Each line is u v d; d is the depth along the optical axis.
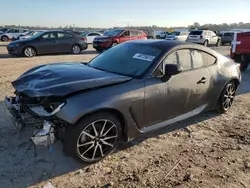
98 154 3.48
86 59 14.21
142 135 3.93
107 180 3.15
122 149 3.87
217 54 5.14
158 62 3.96
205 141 4.23
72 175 3.23
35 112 3.37
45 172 3.26
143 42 4.62
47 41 15.58
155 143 4.10
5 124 4.51
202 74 4.61
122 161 3.56
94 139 3.37
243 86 8.11
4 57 14.26
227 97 5.36
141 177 3.22
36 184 3.04
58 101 3.20
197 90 4.54
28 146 3.83
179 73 4.12
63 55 16.05
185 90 4.29
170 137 4.32
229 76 5.20
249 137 4.42
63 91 3.18
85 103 3.15
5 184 3.01
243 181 3.21
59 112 3.13
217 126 4.83
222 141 4.25
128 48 4.57
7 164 3.39
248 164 3.59
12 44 14.67
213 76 4.86
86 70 4.03
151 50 4.23
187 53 4.44
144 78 3.79
